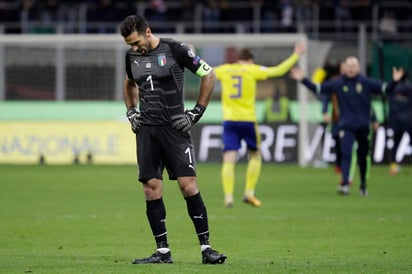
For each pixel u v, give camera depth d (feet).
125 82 110.73
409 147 317.22
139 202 196.03
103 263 109.81
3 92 326.03
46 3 384.06
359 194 216.54
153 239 137.39
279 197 208.74
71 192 219.20
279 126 317.22
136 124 107.45
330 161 314.35
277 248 127.85
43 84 328.49
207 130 317.83
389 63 325.21
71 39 311.88
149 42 106.42
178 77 106.52
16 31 376.68
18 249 125.90
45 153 321.73
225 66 188.24
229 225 155.43
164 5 380.99
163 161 109.09
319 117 315.78
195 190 107.76
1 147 321.93
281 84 318.65
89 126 321.73
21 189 226.38
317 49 319.27
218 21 376.07
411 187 236.63
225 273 100.27
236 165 317.83
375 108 318.65
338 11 372.58
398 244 132.05
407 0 383.45
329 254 121.80
